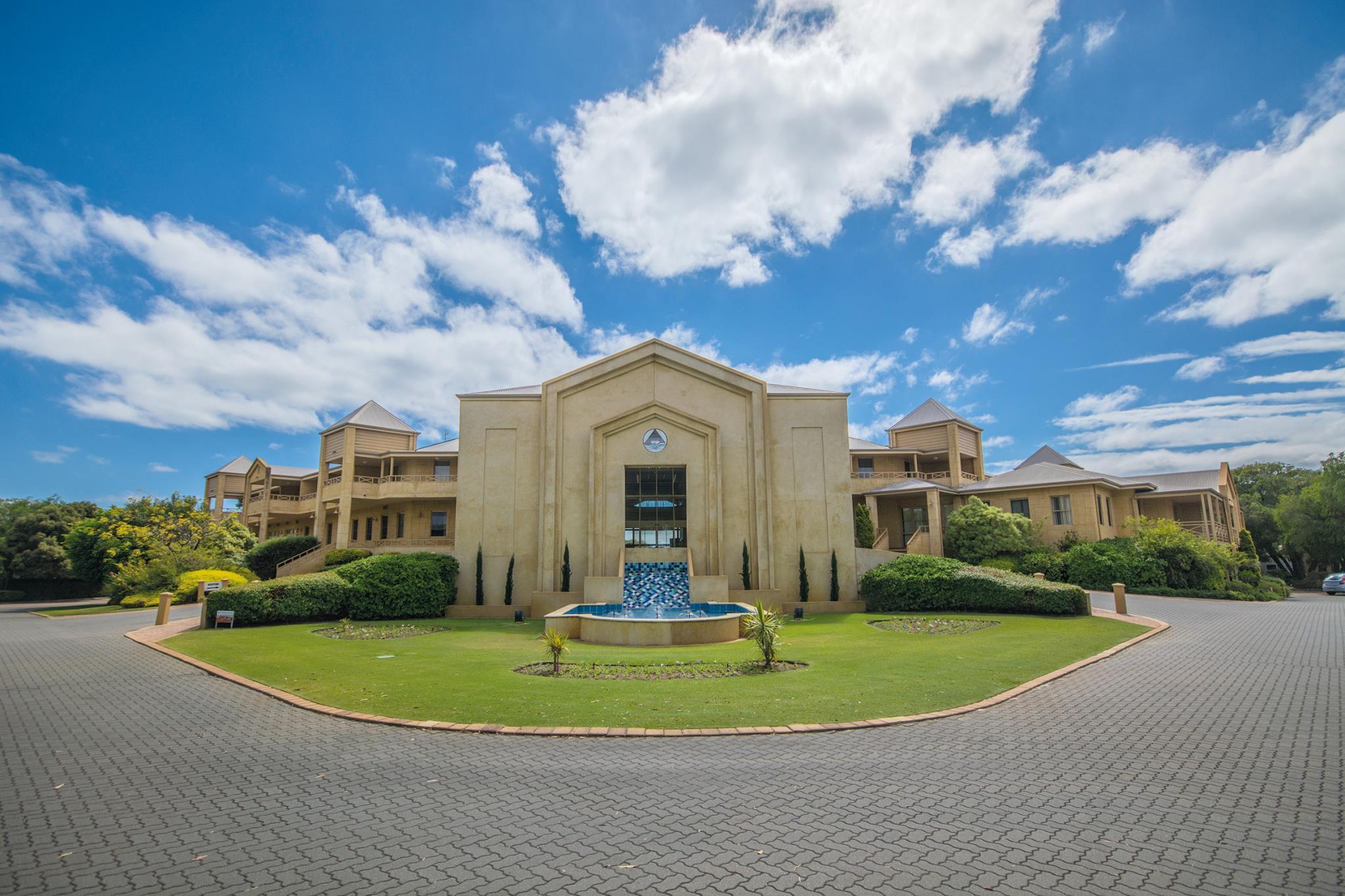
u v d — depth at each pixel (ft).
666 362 101.91
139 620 89.45
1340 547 160.56
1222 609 81.76
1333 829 20.29
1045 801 22.74
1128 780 24.73
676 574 95.14
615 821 21.35
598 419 100.42
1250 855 18.61
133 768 27.25
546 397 100.12
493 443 100.83
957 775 25.31
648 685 41.63
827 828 20.65
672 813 21.99
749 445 99.76
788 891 16.80
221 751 29.53
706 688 40.70
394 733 31.91
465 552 97.91
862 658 51.75
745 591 94.07
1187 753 27.86
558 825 21.09
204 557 120.26
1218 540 136.15
